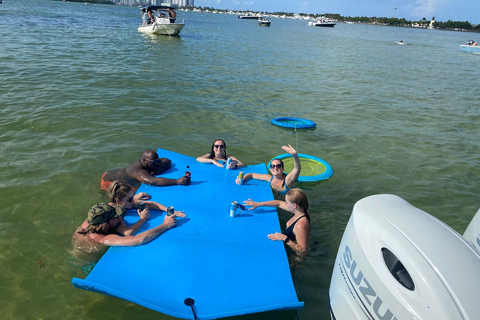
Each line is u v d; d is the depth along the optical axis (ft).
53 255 13.26
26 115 26.89
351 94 45.14
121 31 105.81
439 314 6.87
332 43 133.90
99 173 19.54
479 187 21.56
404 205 9.50
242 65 60.85
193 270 11.37
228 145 25.08
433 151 26.91
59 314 10.85
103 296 11.55
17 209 15.85
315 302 11.88
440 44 186.70
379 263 8.09
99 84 38.29
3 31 75.82
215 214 14.73
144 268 11.32
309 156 23.25
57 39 71.56
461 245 7.97
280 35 159.43
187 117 30.09
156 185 16.84
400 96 46.44
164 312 9.78
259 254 12.43
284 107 36.27
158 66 52.47
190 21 237.04
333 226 16.31
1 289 11.60
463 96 49.55
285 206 15.53
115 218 13.10
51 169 19.47
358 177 21.72
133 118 28.53
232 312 9.89
